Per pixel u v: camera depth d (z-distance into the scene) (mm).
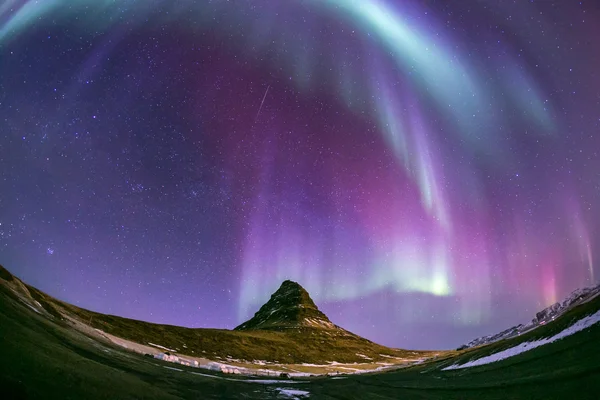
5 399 13008
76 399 15469
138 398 18938
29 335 22531
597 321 32969
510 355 36219
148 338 67062
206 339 84562
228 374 39094
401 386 35125
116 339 48000
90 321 56844
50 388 15516
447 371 39406
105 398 17000
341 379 40875
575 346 31016
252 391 28641
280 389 31359
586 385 24438
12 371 15539
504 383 29531
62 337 27438
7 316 24281
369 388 34188
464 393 29688
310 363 90375
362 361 104750
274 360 84250
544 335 36781
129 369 25688
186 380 27797
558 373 27578
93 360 24062
